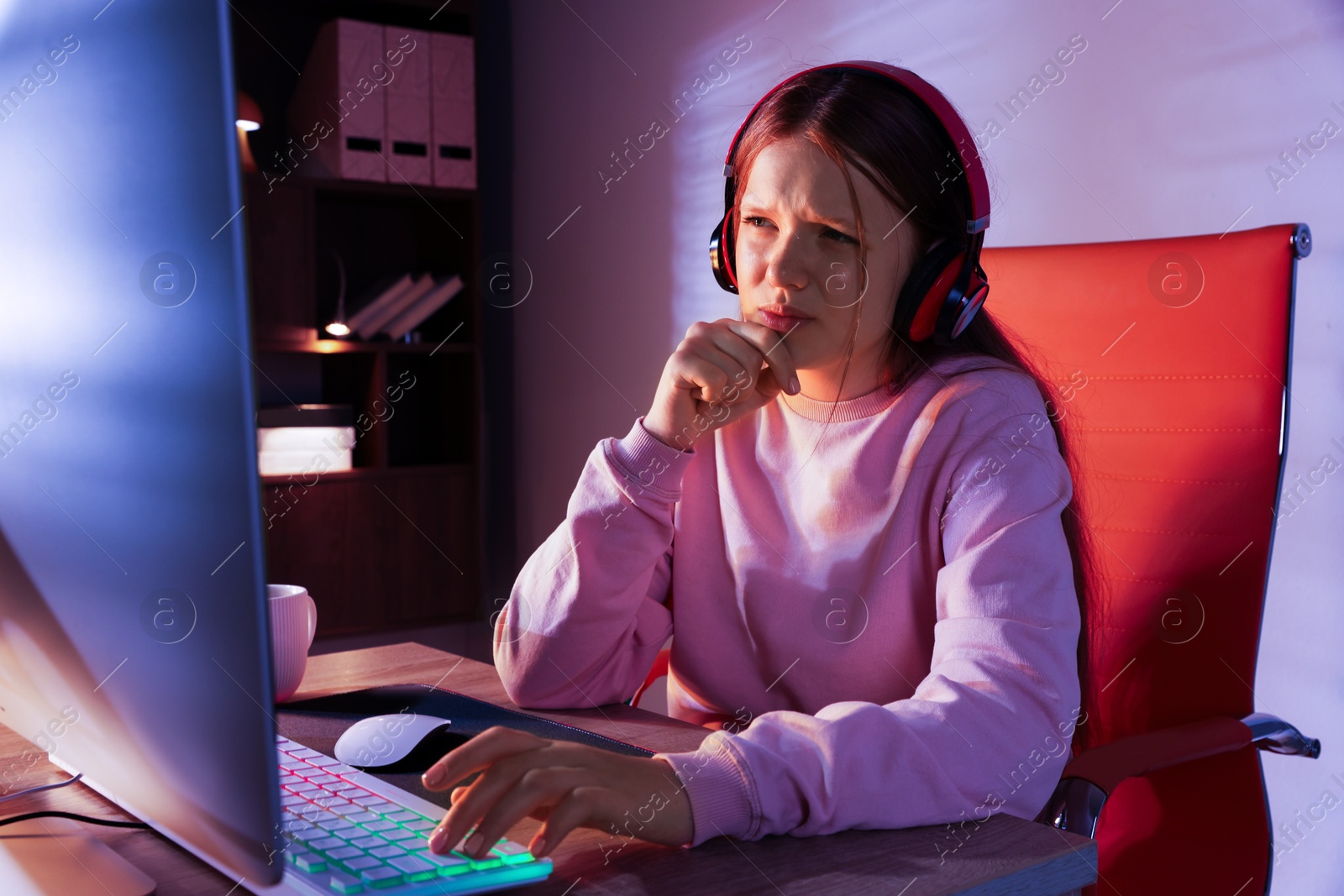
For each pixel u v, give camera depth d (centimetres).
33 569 57
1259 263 103
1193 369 107
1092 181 166
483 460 317
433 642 293
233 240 41
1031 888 56
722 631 103
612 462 95
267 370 289
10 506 58
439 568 290
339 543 274
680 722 86
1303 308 141
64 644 56
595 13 275
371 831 57
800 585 97
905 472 93
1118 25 161
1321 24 138
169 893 52
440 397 312
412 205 303
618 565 93
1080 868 58
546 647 91
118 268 47
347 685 97
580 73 282
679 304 255
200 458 44
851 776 61
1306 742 97
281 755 71
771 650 99
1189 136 153
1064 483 88
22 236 54
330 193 276
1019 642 73
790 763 61
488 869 52
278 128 290
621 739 80
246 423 42
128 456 48
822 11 212
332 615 274
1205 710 103
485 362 327
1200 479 105
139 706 51
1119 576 109
